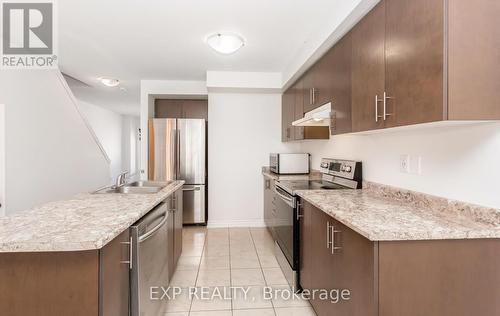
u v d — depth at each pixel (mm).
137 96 5504
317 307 1838
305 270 2111
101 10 2090
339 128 2090
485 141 1266
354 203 1727
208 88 3875
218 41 2564
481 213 1270
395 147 1887
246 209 4242
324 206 1637
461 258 1166
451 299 1162
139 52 3010
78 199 1819
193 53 3041
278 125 4246
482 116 1102
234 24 2320
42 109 2742
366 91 1677
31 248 993
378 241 1138
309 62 2713
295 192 2234
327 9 2045
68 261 1058
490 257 1179
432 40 1141
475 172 1311
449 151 1449
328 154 3084
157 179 4109
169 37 2602
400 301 1145
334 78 2189
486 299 1176
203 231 3980
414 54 1251
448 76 1088
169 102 4805
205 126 4203
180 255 2889
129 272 1391
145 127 4227
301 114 3166
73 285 1061
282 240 2697
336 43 2158
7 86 2363
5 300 1050
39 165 2705
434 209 1521
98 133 6785
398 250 1146
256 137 4227
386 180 1988
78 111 3322
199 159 4184
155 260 1720
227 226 4207
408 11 1290
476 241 1171
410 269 1147
